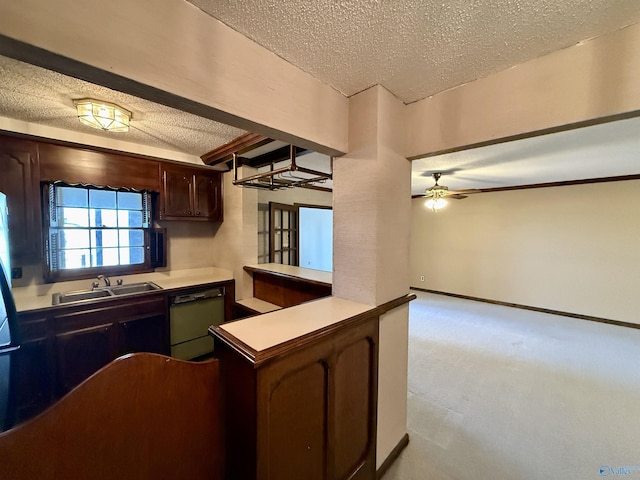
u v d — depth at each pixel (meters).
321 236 6.19
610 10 0.94
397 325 1.72
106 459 0.86
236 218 3.06
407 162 1.69
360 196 1.53
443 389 2.48
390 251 1.59
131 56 0.79
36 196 2.07
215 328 1.19
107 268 2.66
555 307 4.57
